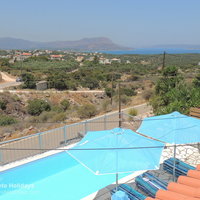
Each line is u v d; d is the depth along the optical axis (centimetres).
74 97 3347
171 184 369
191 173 400
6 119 1727
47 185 631
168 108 1152
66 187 623
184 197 325
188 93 1257
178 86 1383
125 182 612
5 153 887
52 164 723
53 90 3844
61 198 577
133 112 1554
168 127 633
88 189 615
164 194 342
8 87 3781
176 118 667
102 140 469
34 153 816
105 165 405
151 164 410
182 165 614
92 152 441
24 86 3919
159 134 614
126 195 441
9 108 2470
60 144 916
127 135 480
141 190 552
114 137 470
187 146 829
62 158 758
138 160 416
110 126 1276
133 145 449
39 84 3938
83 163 417
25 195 587
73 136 1112
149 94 2361
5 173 662
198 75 1592
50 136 1142
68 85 4078
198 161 715
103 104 2131
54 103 2978
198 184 362
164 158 739
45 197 579
